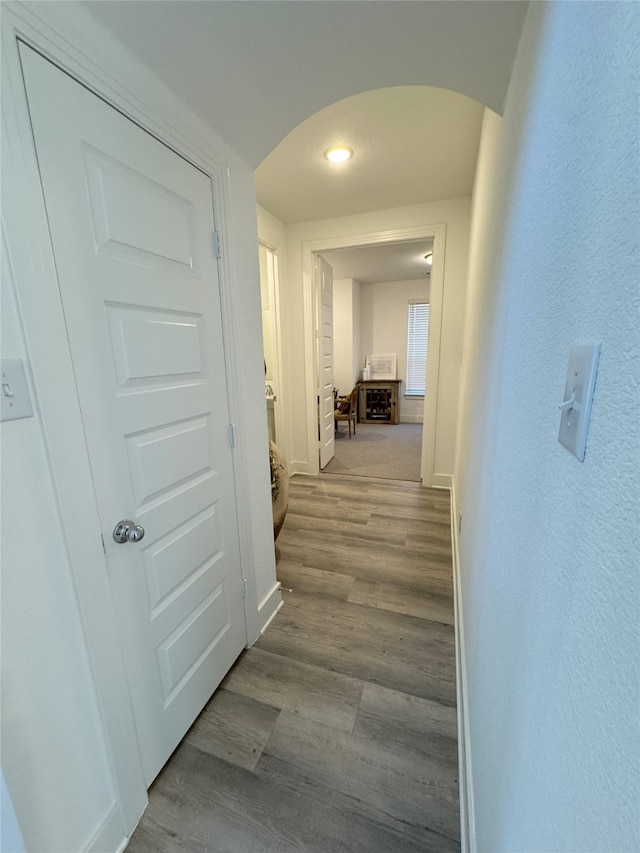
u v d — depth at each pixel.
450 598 1.98
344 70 1.21
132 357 1.00
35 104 0.74
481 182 1.92
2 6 0.68
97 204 0.89
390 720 1.33
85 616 0.88
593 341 0.40
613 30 0.38
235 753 1.23
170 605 1.18
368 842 1.01
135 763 1.05
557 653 0.45
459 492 2.47
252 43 1.07
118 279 0.95
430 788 1.13
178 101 1.12
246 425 1.57
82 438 0.86
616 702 0.30
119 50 0.92
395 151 2.18
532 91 0.82
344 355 6.57
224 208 1.36
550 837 0.42
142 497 1.05
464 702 1.28
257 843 1.01
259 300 1.64
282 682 1.49
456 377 3.29
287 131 1.47
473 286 2.19
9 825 0.67
